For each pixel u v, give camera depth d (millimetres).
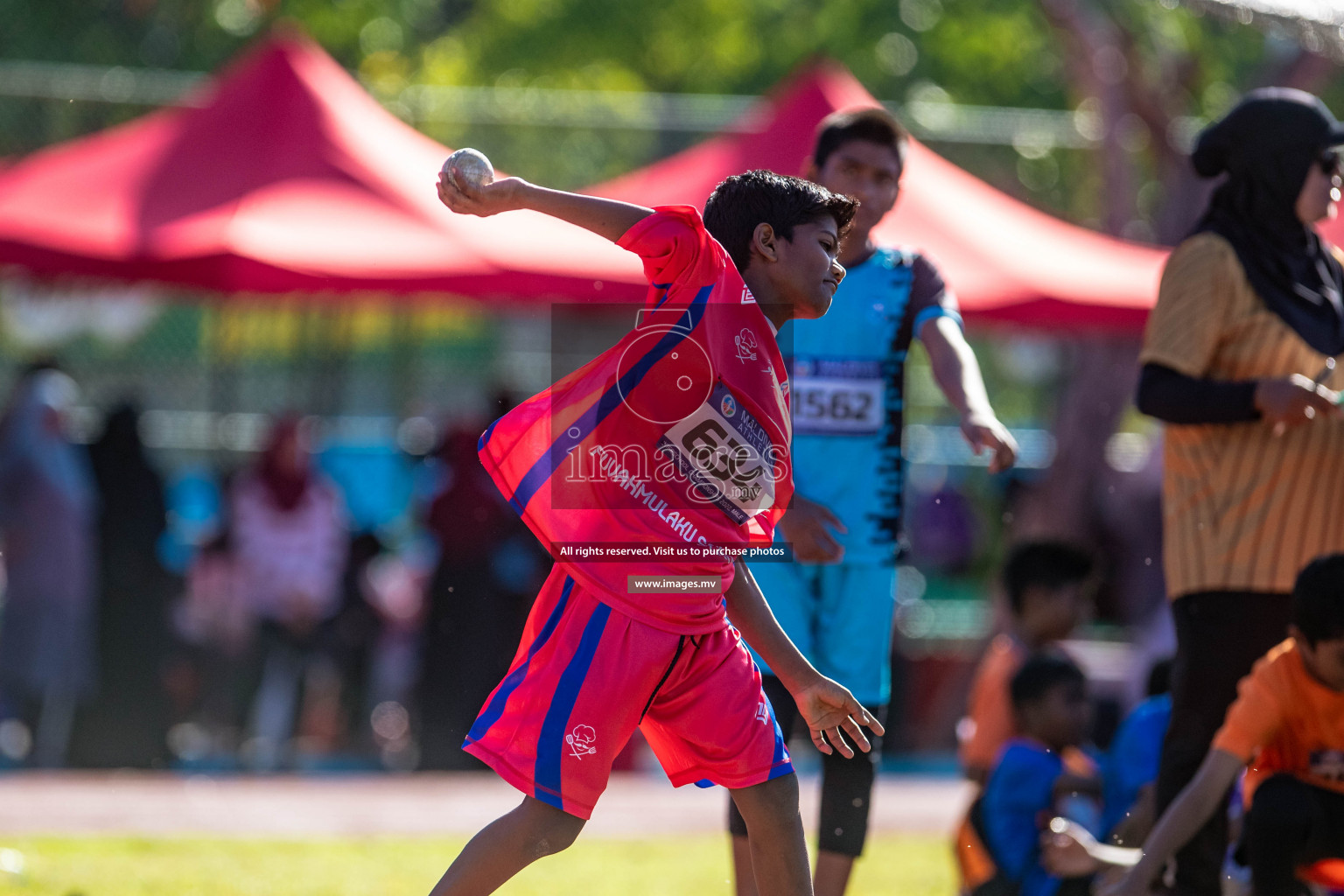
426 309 38875
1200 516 14547
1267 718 13352
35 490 31719
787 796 10828
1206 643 14414
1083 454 40938
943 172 32562
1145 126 42219
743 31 63156
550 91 61688
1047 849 15477
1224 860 14109
